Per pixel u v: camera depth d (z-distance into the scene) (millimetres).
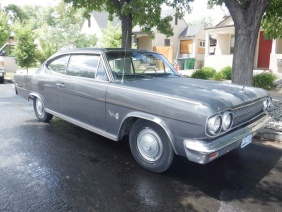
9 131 5035
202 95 3031
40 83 5105
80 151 4105
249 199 2850
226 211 2633
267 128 5027
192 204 2742
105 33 19250
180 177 3295
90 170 3471
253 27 5625
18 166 3561
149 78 4055
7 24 17125
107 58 3896
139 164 3529
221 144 2797
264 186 3121
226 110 2861
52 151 4094
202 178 3285
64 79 4449
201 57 30594
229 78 13453
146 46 29203
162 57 4797
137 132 3438
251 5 5496
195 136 2777
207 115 2676
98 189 3008
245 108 3281
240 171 3490
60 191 2959
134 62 4152
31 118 6004
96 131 3945
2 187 3021
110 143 4453
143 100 3197
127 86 3477
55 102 4805
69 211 2607
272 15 6859
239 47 5773
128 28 7820
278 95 9234
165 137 3137
